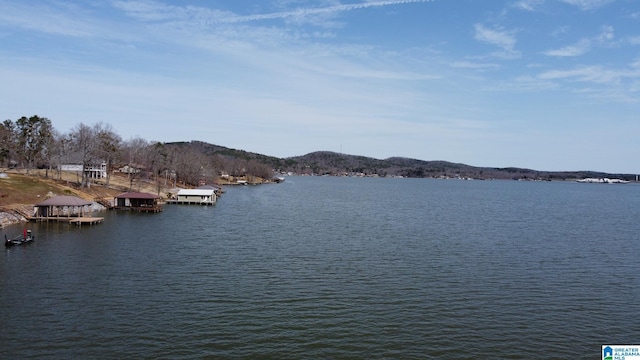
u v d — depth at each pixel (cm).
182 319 4175
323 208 15025
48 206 10306
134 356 3425
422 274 5903
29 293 4825
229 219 11444
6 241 7212
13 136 16050
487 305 4734
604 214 14625
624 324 4288
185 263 6297
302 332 3950
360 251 7362
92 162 15550
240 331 3938
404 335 3941
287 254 7031
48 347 3541
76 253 6844
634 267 6475
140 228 9575
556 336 3994
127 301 4628
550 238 9069
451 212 14512
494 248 7819
